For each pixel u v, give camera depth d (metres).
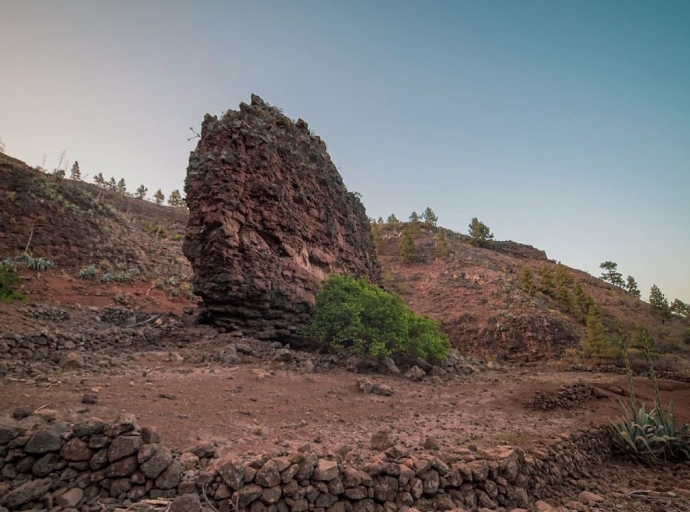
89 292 30.03
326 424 9.02
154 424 6.87
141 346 16.45
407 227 106.75
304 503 5.04
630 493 8.36
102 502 4.36
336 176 32.56
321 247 26.91
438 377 19.55
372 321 20.59
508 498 6.97
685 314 74.31
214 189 19.36
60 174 50.91
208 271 19.23
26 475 4.38
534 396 16.31
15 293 22.03
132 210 82.19
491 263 80.69
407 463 6.30
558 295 60.47
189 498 4.29
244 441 6.79
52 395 7.70
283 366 15.48
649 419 12.66
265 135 23.39
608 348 39.94
